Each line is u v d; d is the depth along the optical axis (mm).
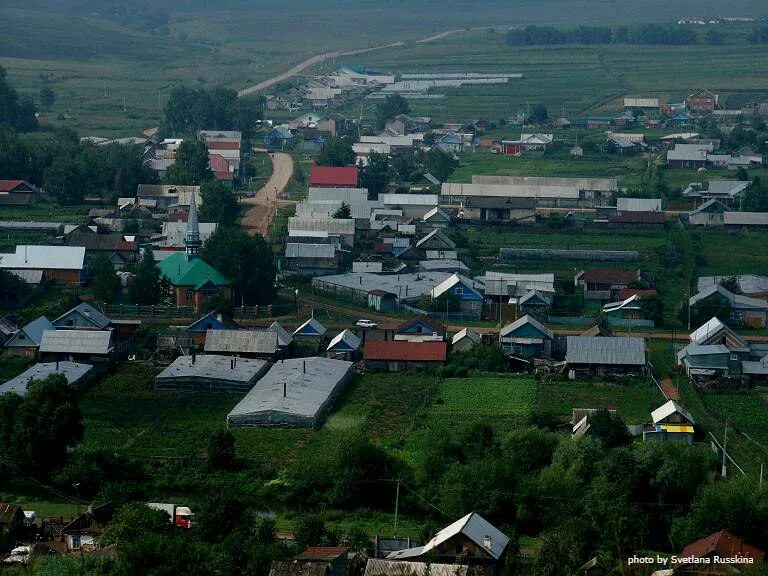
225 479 122562
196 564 96438
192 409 144625
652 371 161125
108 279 187250
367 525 113188
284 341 166500
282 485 120750
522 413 142125
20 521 109188
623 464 115125
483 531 102750
